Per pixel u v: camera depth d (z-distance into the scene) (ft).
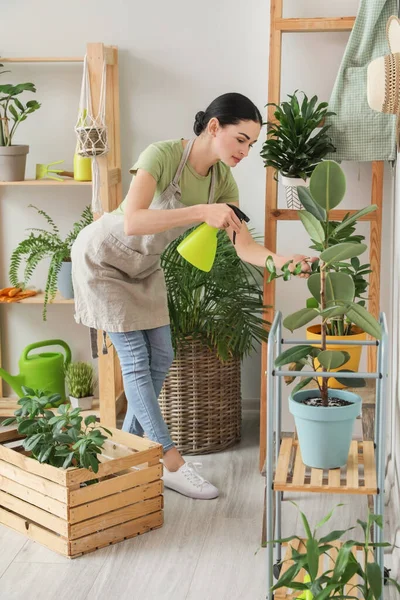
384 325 7.05
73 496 8.63
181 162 9.05
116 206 12.19
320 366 7.34
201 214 8.24
